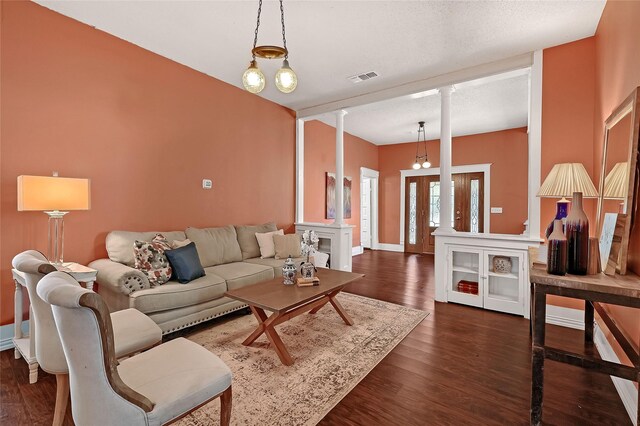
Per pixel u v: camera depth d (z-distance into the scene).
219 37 3.05
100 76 2.95
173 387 1.23
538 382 1.55
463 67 3.67
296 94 4.59
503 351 2.46
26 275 1.61
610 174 2.11
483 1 2.48
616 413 1.74
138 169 3.25
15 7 2.46
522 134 6.23
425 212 7.55
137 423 1.09
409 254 7.39
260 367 2.18
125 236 2.91
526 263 3.21
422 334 2.78
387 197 8.12
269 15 2.68
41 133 2.60
